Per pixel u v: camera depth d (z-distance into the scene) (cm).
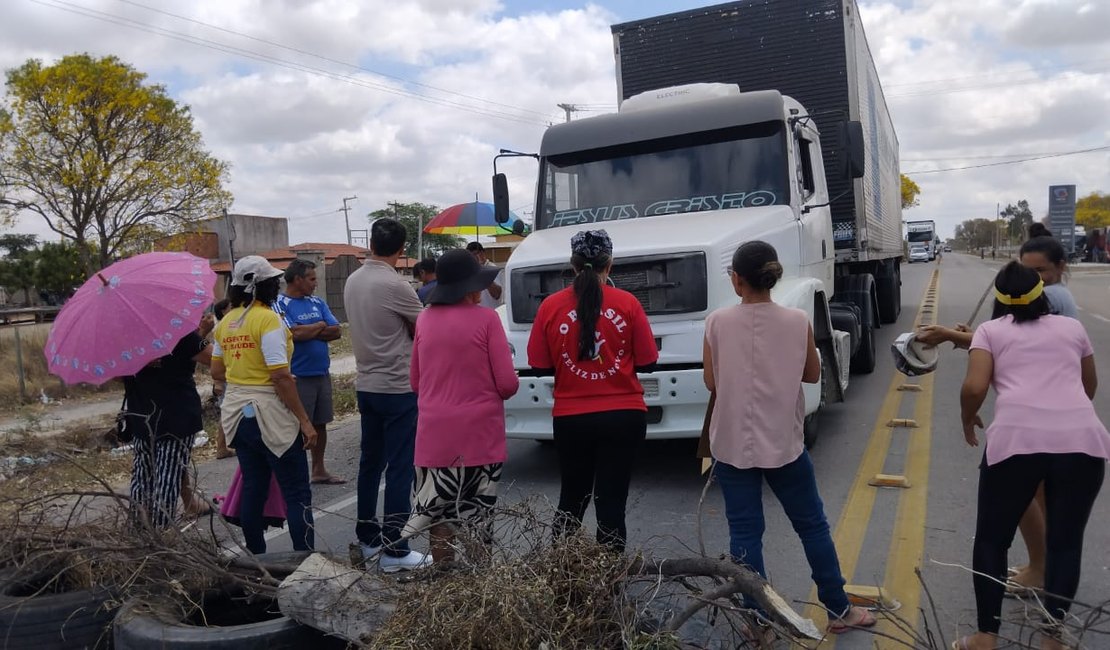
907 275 3922
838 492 627
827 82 970
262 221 4853
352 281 505
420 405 425
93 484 536
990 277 3525
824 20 963
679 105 788
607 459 415
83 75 2661
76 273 4000
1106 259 5762
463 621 293
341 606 317
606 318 410
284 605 324
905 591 450
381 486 730
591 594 316
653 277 624
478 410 415
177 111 2897
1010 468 351
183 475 487
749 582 315
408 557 488
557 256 645
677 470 712
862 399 965
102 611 359
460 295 420
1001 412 357
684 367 620
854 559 497
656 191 766
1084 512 345
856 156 746
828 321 735
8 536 395
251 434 464
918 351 412
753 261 385
